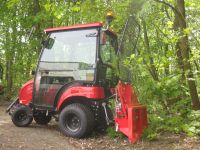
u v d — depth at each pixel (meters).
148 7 6.57
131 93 5.10
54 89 5.57
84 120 5.10
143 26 6.70
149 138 4.79
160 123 5.17
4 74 12.48
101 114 5.32
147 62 5.18
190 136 4.79
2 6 9.77
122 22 6.30
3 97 11.48
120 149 4.49
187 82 5.29
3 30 11.42
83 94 5.21
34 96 5.78
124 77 5.21
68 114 5.25
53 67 5.61
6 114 7.89
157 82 5.14
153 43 6.93
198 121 5.07
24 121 5.95
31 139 4.96
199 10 7.73
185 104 5.54
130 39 5.30
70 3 6.33
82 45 5.42
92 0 6.38
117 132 5.06
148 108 5.29
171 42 5.07
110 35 5.57
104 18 6.57
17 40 11.12
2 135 5.12
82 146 4.70
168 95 5.14
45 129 5.82
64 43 5.58
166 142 4.66
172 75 5.18
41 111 5.84
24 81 11.00
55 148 4.53
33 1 9.80
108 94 5.41
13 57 11.48
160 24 6.94
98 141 4.95
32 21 9.48
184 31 4.93
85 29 5.43
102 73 5.37
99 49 5.29
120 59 5.12
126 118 4.80
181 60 5.21
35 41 9.63
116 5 6.50
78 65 5.39
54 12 6.27
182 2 5.11
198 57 4.93
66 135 5.25
